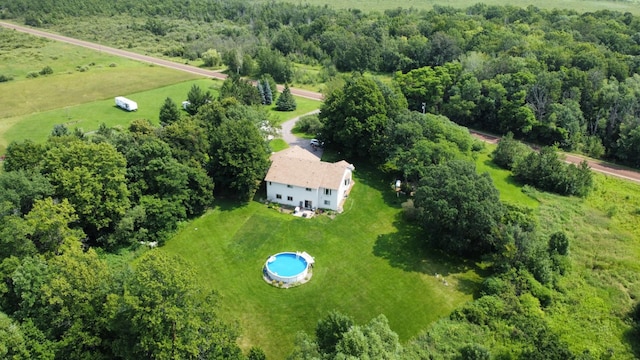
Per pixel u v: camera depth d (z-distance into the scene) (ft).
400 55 457.27
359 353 115.85
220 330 129.49
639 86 320.29
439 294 177.88
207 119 280.72
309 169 237.66
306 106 388.98
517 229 183.93
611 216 232.73
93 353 134.31
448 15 556.92
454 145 251.19
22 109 359.25
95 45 565.12
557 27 474.90
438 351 149.59
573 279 183.83
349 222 224.94
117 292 134.82
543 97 329.72
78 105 370.73
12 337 119.03
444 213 191.31
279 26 609.83
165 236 208.74
